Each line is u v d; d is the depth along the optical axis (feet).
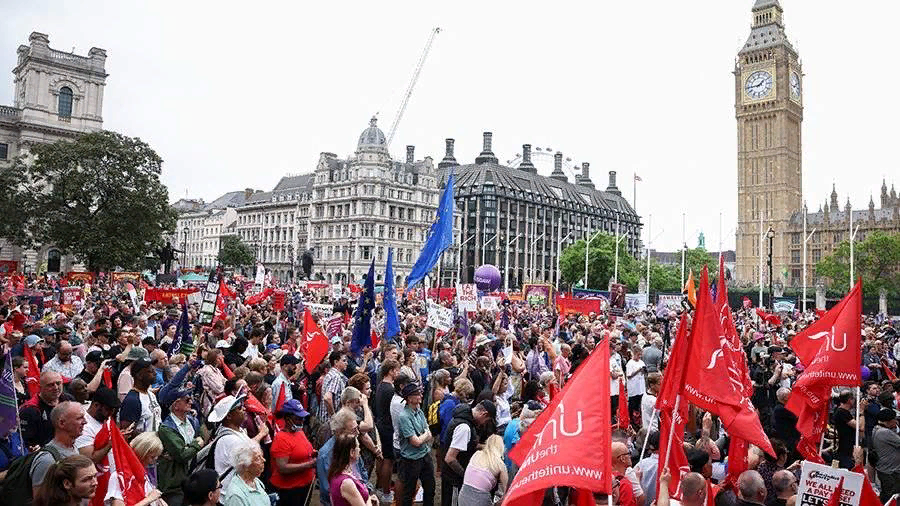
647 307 191.11
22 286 146.72
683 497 25.76
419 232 500.33
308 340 54.13
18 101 321.11
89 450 25.59
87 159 236.02
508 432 35.53
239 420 29.81
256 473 25.52
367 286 58.39
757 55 563.89
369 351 57.47
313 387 51.19
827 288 457.27
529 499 24.72
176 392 32.86
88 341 54.34
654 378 45.01
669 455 28.76
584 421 21.81
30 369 42.11
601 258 429.38
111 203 238.89
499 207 559.38
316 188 507.71
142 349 42.34
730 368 31.14
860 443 46.01
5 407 25.26
